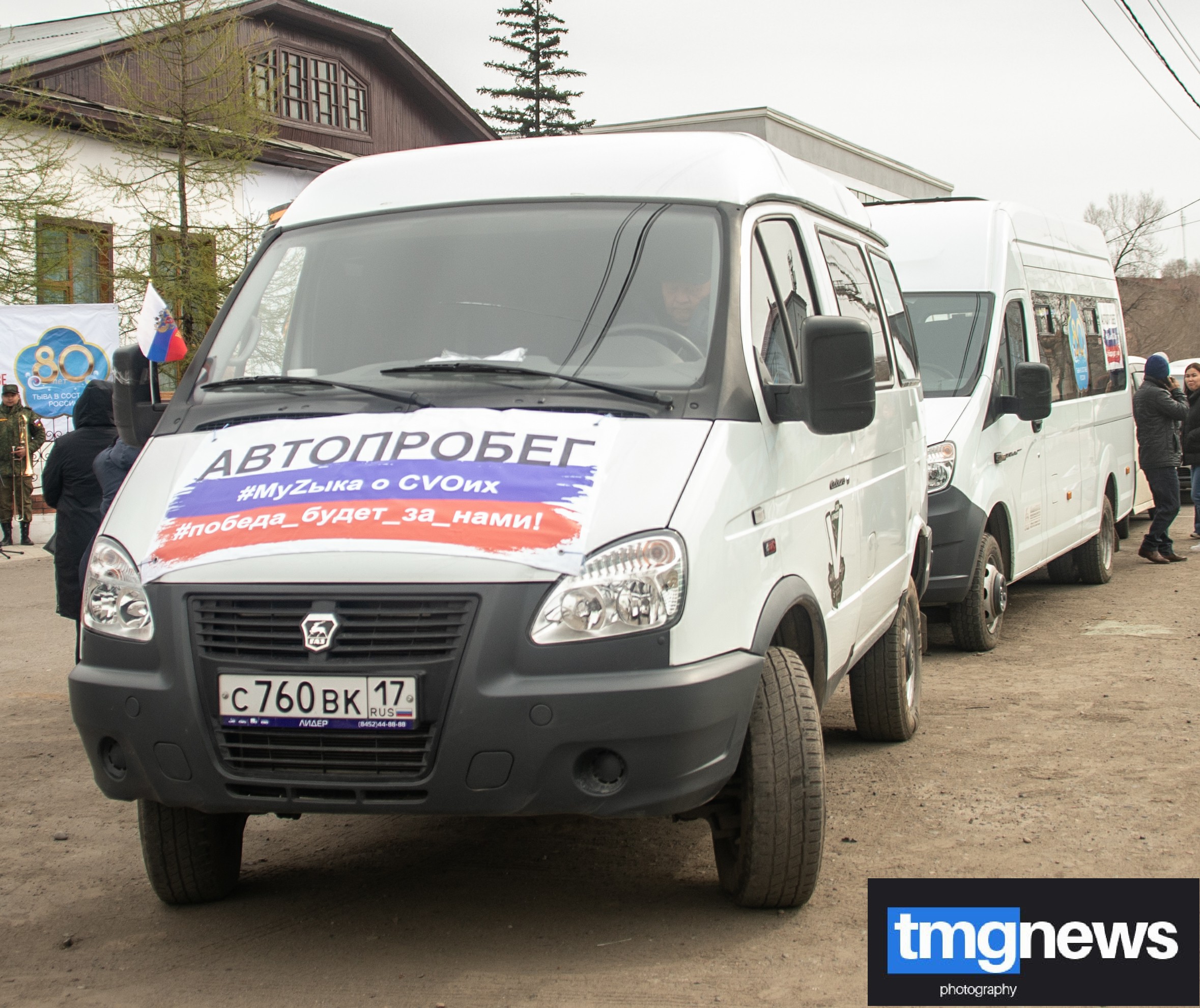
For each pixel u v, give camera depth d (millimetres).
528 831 5258
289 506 3875
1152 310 68688
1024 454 9445
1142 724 6660
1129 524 14625
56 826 5512
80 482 7512
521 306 4492
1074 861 4676
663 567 3672
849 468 5234
